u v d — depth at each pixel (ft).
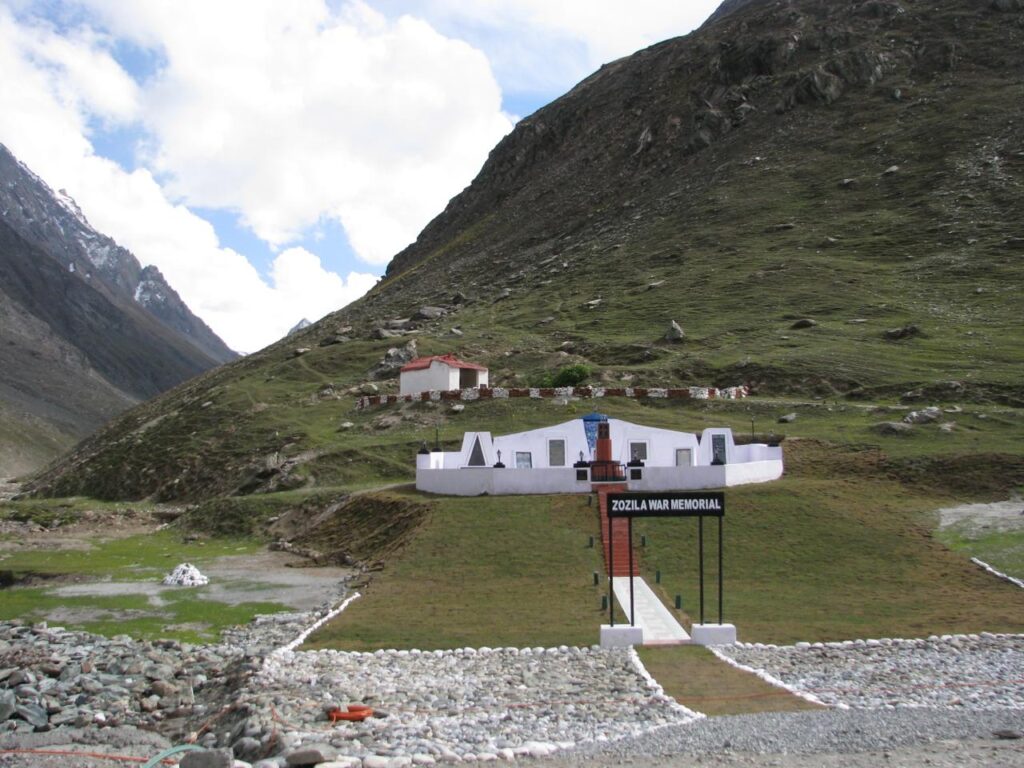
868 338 345.10
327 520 214.07
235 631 130.41
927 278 400.67
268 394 399.24
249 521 234.79
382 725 80.48
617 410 298.15
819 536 163.43
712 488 190.70
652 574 150.61
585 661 104.78
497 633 119.96
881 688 89.61
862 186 518.78
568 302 470.39
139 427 442.91
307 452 297.53
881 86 620.08
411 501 198.08
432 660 107.65
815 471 215.51
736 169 589.32
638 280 476.54
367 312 611.88
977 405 268.41
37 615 143.64
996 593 135.13
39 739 86.33
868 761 63.46
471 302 533.55
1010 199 455.22
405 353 407.44
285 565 186.29
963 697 85.30
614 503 118.42
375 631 122.93
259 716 83.30
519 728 78.43
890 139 558.15
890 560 152.15
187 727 89.81
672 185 618.85
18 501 352.08
